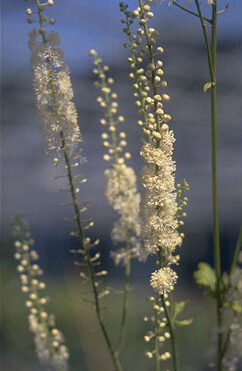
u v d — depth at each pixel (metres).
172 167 1.72
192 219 8.68
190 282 6.90
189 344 5.04
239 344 1.64
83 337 4.41
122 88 7.85
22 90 9.98
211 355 1.71
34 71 1.81
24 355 5.21
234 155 9.46
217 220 1.78
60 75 1.81
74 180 1.82
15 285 6.01
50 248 7.46
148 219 1.74
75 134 1.82
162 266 1.80
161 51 1.76
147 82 1.79
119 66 8.20
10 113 9.81
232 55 9.79
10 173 9.14
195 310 5.66
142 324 5.39
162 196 1.72
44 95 1.81
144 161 1.76
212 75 1.84
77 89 8.73
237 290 1.64
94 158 8.65
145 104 1.80
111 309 5.51
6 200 8.73
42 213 8.51
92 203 8.34
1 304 5.70
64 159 1.81
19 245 1.81
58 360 1.73
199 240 8.39
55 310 5.09
